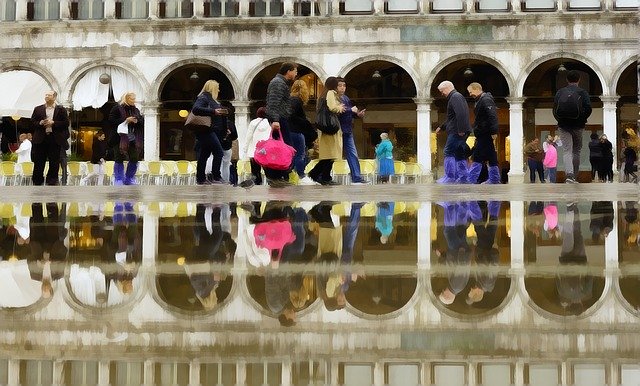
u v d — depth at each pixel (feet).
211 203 41.55
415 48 133.69
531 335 9.17
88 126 147.74
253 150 82.79
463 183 79.56
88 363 7.90
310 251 17.84
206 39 135.33
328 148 70.38
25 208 38.04
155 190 67.92
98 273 14.61
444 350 8.45
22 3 138.00
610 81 132.67
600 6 134.92
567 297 11.53
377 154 113.09
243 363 7.91
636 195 49.85
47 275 14.44
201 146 75.36
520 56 133.18
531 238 20.70
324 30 134.62
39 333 9.45
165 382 7.21
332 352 8.39
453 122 78.38
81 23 136.05
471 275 13.82
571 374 7.50
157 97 136.05
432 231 23.08
